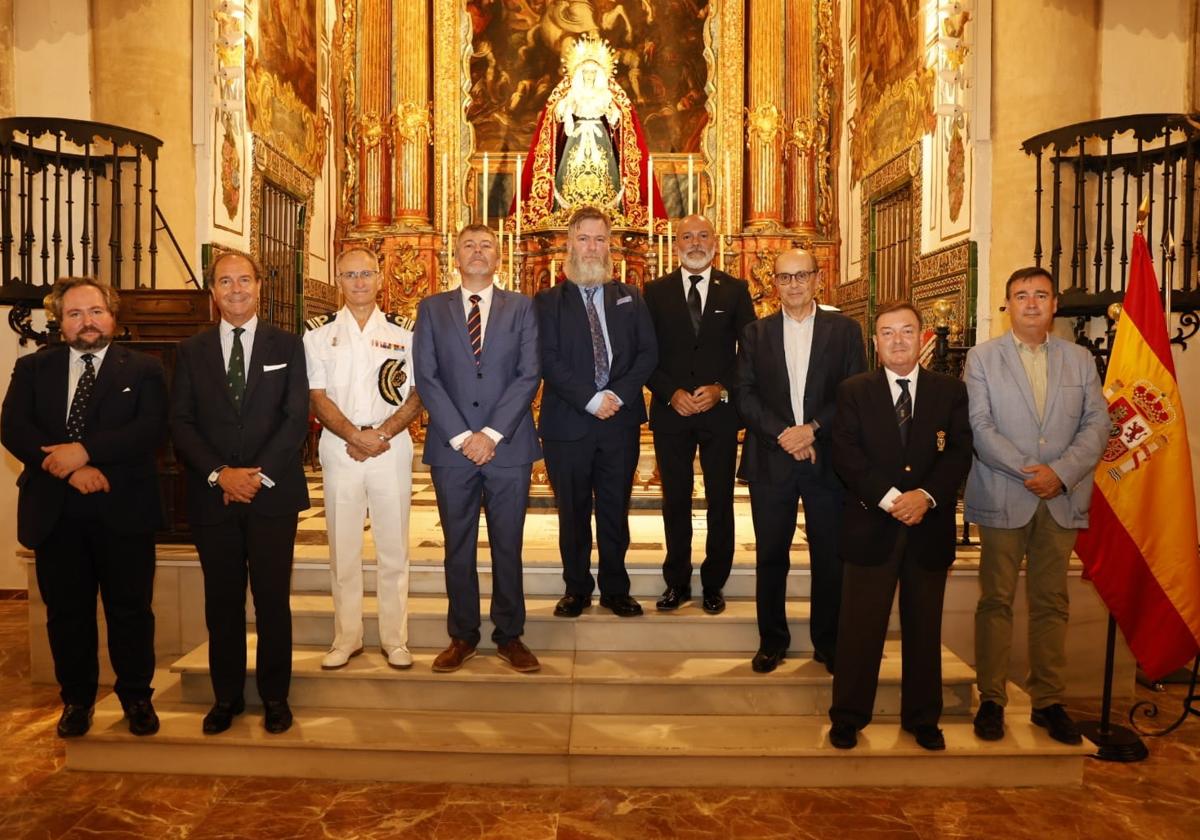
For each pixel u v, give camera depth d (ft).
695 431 13.80
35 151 18.92
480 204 34.06
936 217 23.63
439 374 12.81
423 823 10.61
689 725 12.31
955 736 11.99
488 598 14.56
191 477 11.90
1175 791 11.62
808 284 12.73
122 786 11.51
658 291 14.07
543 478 21.62
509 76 34.06
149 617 12.14
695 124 34.35
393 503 12.85
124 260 20.47
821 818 10.80
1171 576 12.66
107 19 20.34
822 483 12.50
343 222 33.83
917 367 11.76
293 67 28.45
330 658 12.94
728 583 15.25
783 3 33.68
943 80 22.57
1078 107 19.66
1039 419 12.01
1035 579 12.18
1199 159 17.66
